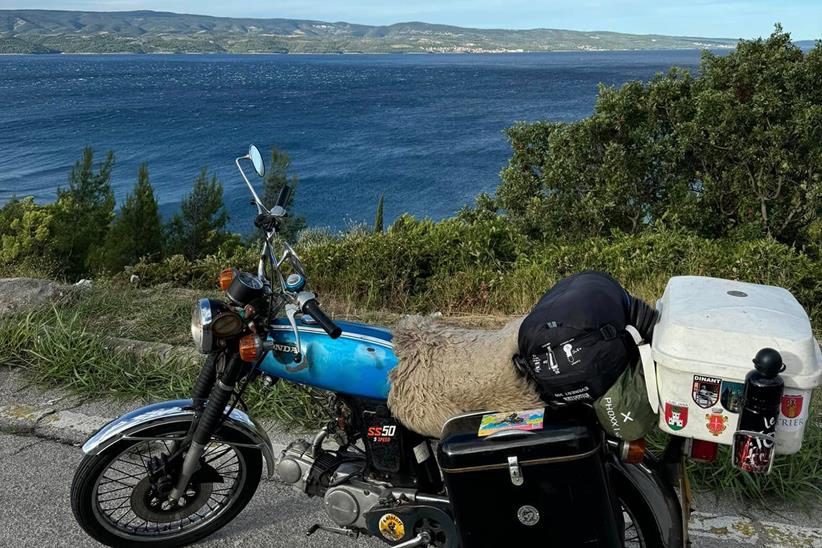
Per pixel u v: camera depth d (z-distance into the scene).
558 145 10.22
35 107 156.62
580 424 2.54
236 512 3.46
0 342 5.39
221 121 125.69
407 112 138.38
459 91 198.00
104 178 20.08
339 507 3.02
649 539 2.79
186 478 3.20
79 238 18.16
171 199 58.47
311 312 2.81
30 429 4.43
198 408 3.20
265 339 2.96
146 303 6.50
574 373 2.45
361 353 2.87
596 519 2.54
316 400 3.26
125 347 5.35
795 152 8.95
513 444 2.51
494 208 12.10
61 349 5.19
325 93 199.75
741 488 3.51
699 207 9.58
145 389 4.79
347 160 80.12
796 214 9.19
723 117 9.05
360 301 7.28
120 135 106.25
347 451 3.21
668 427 2.40
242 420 3.26
